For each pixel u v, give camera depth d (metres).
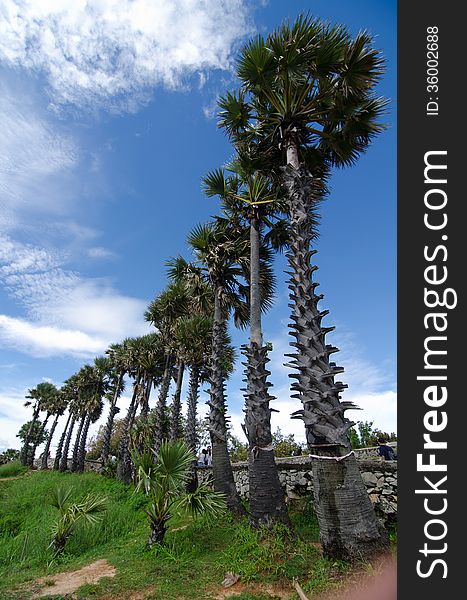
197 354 15.95
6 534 12.93
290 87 7.60
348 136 8.10
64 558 7.98
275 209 9.95
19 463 44.00
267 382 7.88
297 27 7.33
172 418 16.77
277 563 5.15
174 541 7.06
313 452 5.12
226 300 12.05
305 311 5.77
